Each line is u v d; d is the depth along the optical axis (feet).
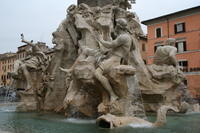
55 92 39.81
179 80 36.60
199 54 131.03
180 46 139.74
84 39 36.78
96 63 28.78
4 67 253.85
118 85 26.35
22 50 217.77
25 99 42.98
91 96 29.78
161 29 148.77
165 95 35.53
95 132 20.66
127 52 27.91
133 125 23.04
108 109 26.37
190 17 135.44
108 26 35.65
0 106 54.24
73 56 40.24
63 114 36.58
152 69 37.17
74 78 29.96
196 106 40.32
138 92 29.09
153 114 34.53
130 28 40.93
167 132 20.59
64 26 41.45
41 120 29.58
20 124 26.45
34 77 44.86
